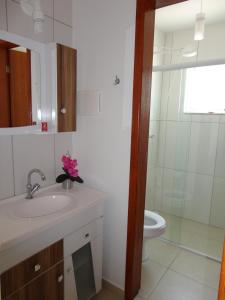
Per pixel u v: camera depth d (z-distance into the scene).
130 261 1.58
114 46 1.50
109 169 1.66
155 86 2.64
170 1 1.32
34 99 1.46
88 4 1.58
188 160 2.69
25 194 1.50
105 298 1.67
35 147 1.55
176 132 2.69
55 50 1.44
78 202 1.43
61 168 1.77
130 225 1.54
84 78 1.68
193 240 2.44
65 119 1.57
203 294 1.72
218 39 2.47
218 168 2.56
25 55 1.39
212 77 2.47
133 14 1.40
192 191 2.74
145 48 1.36
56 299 1.28
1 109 1.31
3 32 1.27
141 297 1.68
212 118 2.51
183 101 2.62
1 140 1.34
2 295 1.00
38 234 1.12
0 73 1.29
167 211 2.80
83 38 1.64
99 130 1.67
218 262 2.09
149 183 2.81
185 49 2.41
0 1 1.24
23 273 1.07
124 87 1.50
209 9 2.12
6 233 1.03
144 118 1.46
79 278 1.49
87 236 1.46
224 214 2.62
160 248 2.30
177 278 1.88
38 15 1.32
